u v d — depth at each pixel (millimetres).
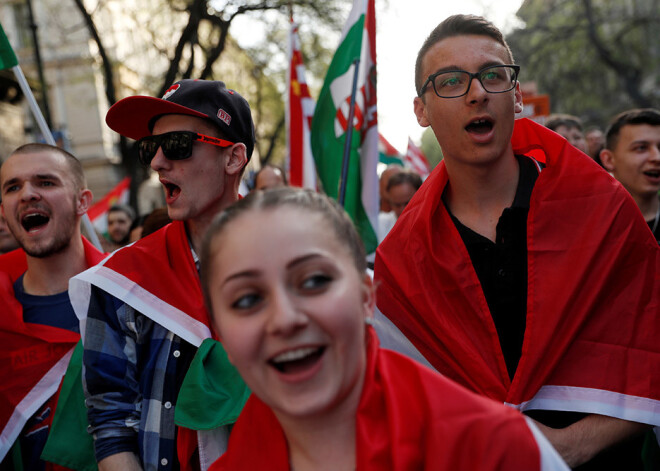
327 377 1110
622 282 1961
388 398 1188
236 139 2260
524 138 2188
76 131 26375
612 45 22281
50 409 2527
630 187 3609
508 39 22031
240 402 1956
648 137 3500
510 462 1134
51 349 2539
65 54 24344
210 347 2023
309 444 1218
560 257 1963
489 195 2092
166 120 2215
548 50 22266
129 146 14617
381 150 8453
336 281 1118
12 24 23656
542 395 1940
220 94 2242
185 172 2172
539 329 1918
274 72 16844
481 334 2004
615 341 1930
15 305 2568
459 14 2119
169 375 2066
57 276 2648
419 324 2088
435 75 2047
